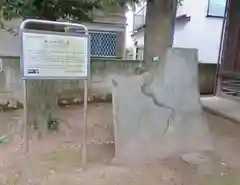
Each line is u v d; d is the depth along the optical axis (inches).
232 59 281.6
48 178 96.0
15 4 126.7
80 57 98.0
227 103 248.7
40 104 138.2
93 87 231.1
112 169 105.9
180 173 104.7
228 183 97.9
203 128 135.1
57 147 126.3
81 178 97.3
